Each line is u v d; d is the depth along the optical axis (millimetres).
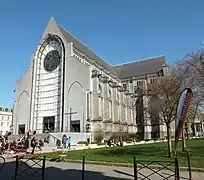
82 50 74125
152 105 24297
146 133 76750
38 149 35844
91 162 19016
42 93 67062
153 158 20094
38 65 69625
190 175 12141
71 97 61031
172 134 53406
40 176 13938
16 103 69812
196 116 32281
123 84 93062
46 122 63906
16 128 67250
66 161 20750
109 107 68688
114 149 33312
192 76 24688
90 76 60594
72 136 49938
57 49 68375
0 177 13867
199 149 27641
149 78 87375
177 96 21844
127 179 12727
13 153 28812
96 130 56781
